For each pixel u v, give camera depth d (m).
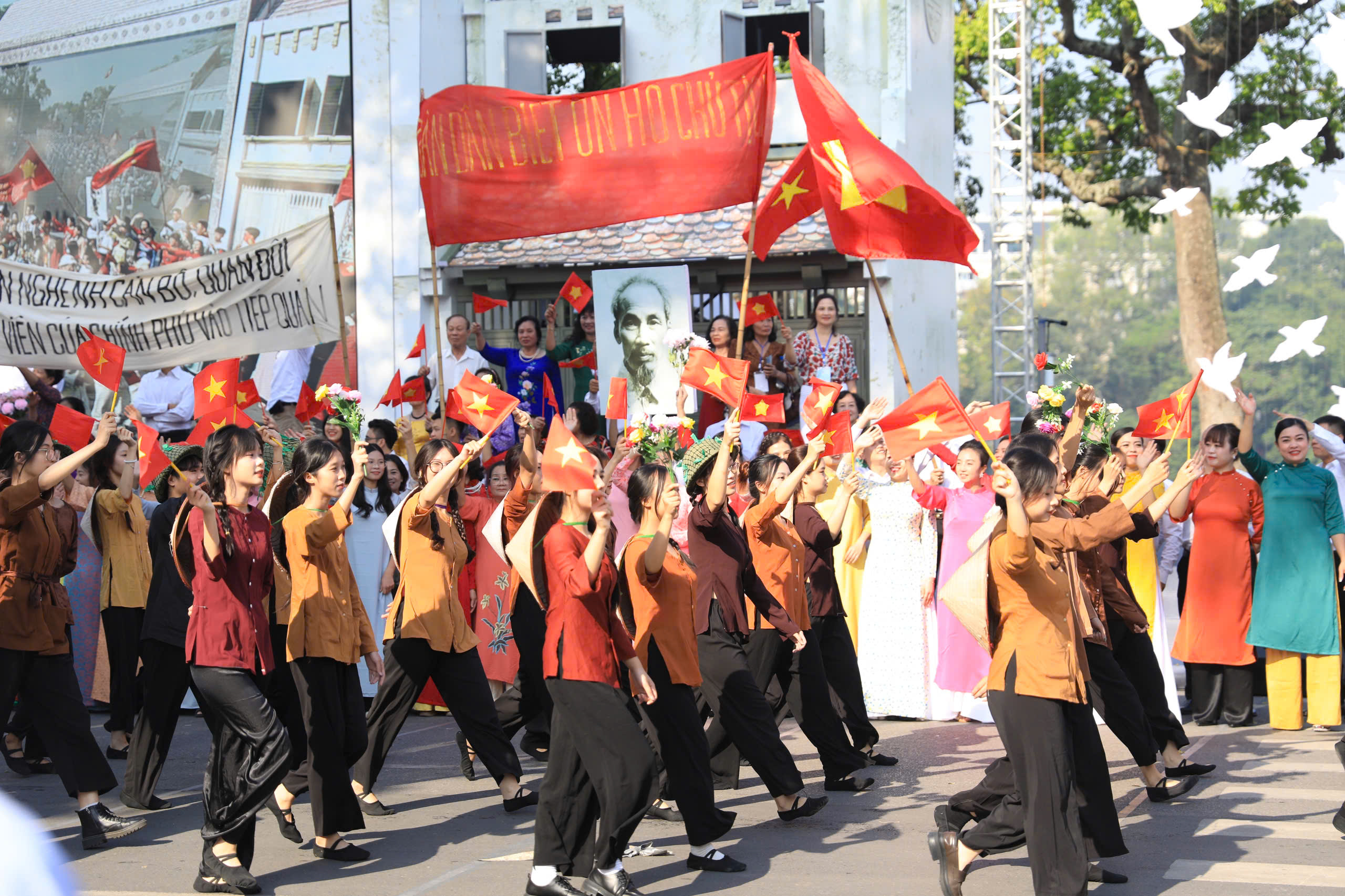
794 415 13.09
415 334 16.97
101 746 9.59
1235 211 30.03
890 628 10.00
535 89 18.23
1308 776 7.79
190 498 5.93
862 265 15.73
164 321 10.51
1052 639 5.23
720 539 6.82
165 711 7.36
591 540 5.47
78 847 6.65
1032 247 23.86
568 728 5.53
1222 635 9.48
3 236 18.55
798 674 7.50
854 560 10.05
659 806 7.06
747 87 8.80
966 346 75.69
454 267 16.80
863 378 16.00
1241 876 5.79
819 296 14.91
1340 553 9.35
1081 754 5.44
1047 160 31.12
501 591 10.24
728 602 6.78
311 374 17.17
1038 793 5.15
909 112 16.78
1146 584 9.34
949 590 5.41
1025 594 5.28
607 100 8.97
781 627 7.09
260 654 6.04
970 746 8.92
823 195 7.74
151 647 7.28
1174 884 5.68
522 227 9.07
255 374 16.61
